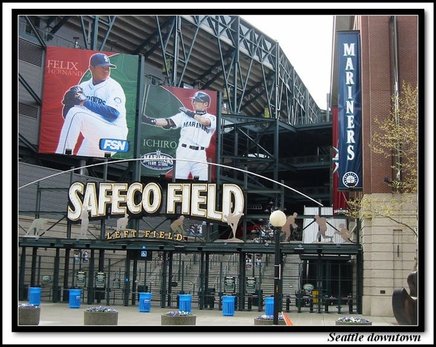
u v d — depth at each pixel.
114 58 60.62
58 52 58.03
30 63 56.25
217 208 35.94
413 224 29.95
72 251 44.47
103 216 34.06
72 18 62.91
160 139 63.38
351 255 32.91
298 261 44.44
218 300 35.19
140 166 60.69
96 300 34.62
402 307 20.86
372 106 31.59
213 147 66.19
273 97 94.75
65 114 57.34
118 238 32.69
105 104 59.38
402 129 27.47
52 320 22.61
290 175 91.56
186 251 32.34
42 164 59.09
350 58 33.97
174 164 60.38
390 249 30.44
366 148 32.06
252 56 88.00
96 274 33.72
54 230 44.28
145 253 33.88
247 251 31.42
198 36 77.88
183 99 65.44
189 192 32.84
